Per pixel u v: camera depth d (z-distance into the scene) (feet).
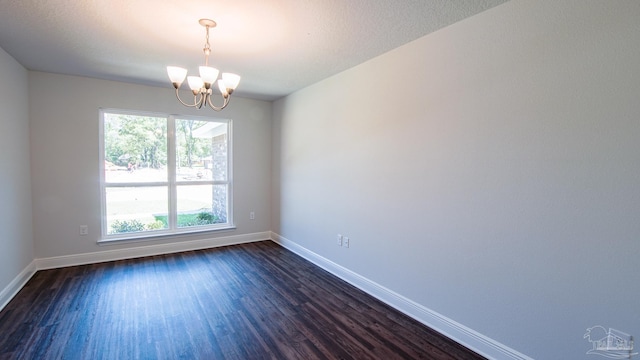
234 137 15.93
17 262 10.20
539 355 6.04
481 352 7.00
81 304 9.20
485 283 6.92
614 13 4.98
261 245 16.06
